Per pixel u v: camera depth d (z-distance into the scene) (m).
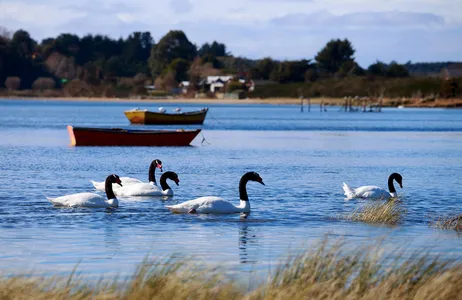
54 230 21.66
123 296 12.76
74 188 32.59
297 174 40.19
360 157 52.59
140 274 13.52
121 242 19.92
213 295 12.84
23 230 21.62
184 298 12.56
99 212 25.02
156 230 21.80
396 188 34.50
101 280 14.88
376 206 24.30
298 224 23.14
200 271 14.62
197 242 20.06
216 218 24.05
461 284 13.11
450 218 23.72
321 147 62.16
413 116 141.00
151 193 29.42
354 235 21.20
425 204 28.64
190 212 24.72
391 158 51.97
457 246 19.61
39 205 26.53
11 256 18.08
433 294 12.64
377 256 14.97
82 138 59.38
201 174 39.47
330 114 150.38
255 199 29.33
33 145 60.06
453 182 37.06
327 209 26.55
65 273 16.27
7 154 51.19
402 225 23.16
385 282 13.22
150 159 48.66
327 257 14.73
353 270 14.42
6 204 26.81
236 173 40.12
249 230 21.98
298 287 12.92
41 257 18.02
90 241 20.06
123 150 55.75
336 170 42.88
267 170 42.22
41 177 36.97
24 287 13.08
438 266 14.70
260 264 17.23
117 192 29.62
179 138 60.91
